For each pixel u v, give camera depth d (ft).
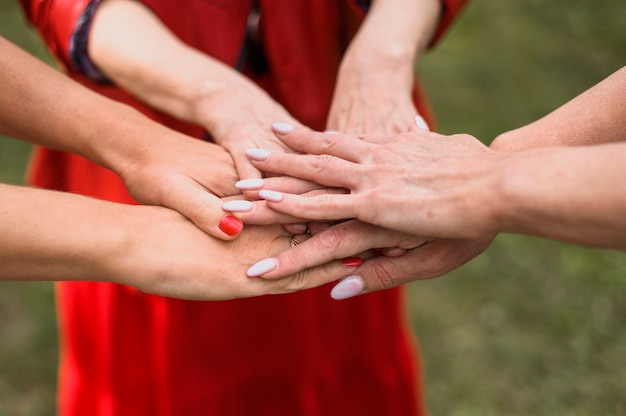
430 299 4.07
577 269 4.14
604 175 1.95
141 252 2.20
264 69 2.75
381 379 3.04
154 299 2.70
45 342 3.88
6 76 2.32
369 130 2.50
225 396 2.88
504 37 5.79
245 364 2.86
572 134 2.33
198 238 2.27
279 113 2.50
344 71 2.59
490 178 2.09
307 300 2.81
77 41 2.53
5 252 2.07
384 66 2.55
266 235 2.33
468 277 4.16
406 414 3.14
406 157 2.26
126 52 2.51
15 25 5.62
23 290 4.14
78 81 2.67
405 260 2.34
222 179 2.37
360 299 2.89
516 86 5.34
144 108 2.71
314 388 2.94
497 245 4.29
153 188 2.33
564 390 3.65
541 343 3.82
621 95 2.30
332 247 2.28
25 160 4.75
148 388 2.89
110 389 2.88
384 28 2.59
